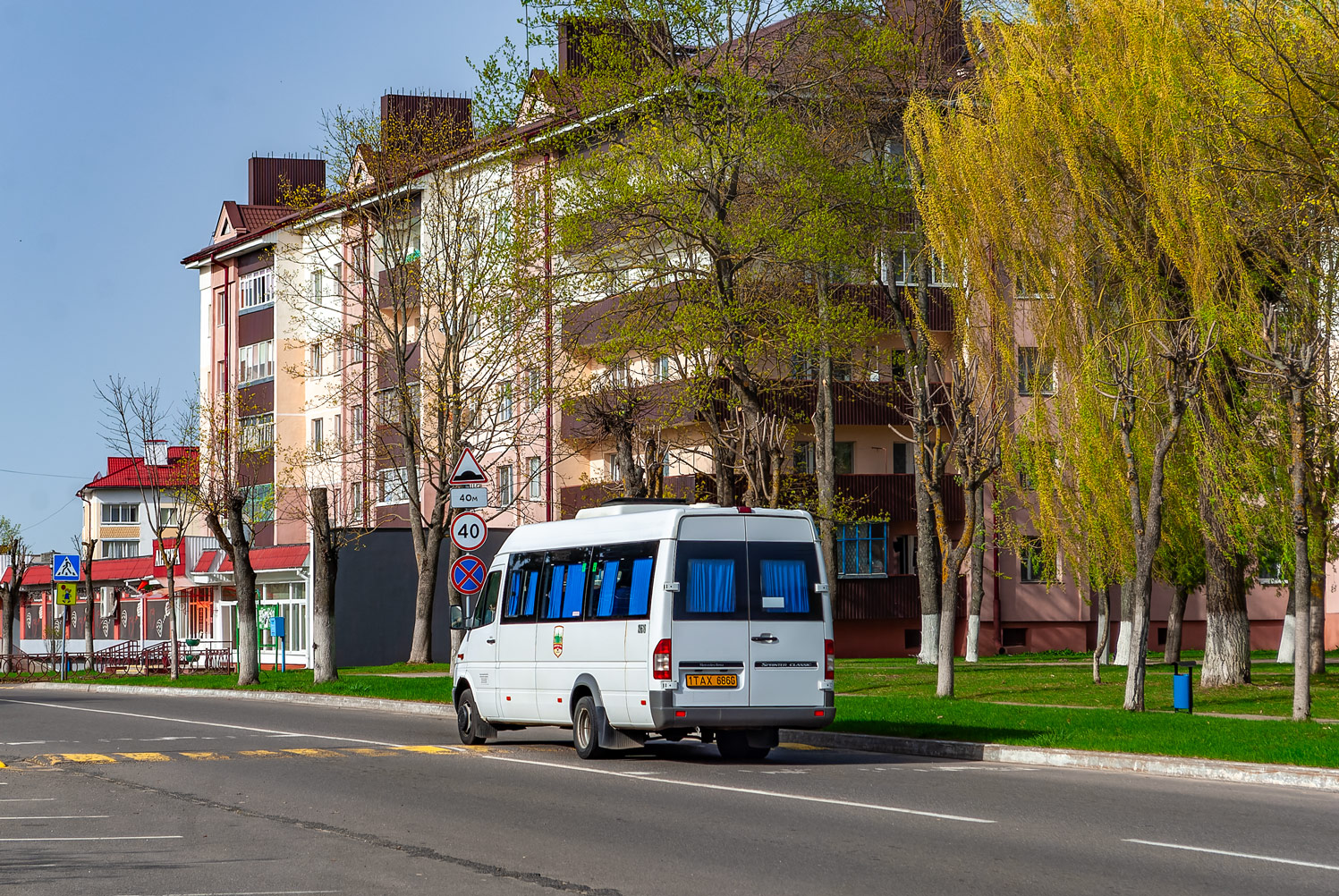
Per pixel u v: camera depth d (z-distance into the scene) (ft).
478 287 134.41
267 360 220.02
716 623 58.03
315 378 204.85
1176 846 36.24
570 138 112.78
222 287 232.53
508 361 136.46
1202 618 180.45
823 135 118.11
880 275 120.57
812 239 103.91
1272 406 84.28
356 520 192.75
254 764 58.65
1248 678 91.86
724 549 58.80
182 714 93.45
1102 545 92.02
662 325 106.52
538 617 65.10
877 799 46.19
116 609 257.55
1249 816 42.22
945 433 165.48
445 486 142.41
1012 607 171.01
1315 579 96.22
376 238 180.14
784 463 117.70
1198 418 86.58
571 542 64.18
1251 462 87.15
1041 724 70.33
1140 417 89.45
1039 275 85.51
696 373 106.11
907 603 167.84
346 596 173.58
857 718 75.61
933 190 89.92
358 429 193.36
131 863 34.17
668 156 103.81
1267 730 64.80
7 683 166.09
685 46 111.96
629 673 58.65
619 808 43.70
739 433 113.80
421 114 143.74
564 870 32.83
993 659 155.74
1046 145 84.07
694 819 41.24
